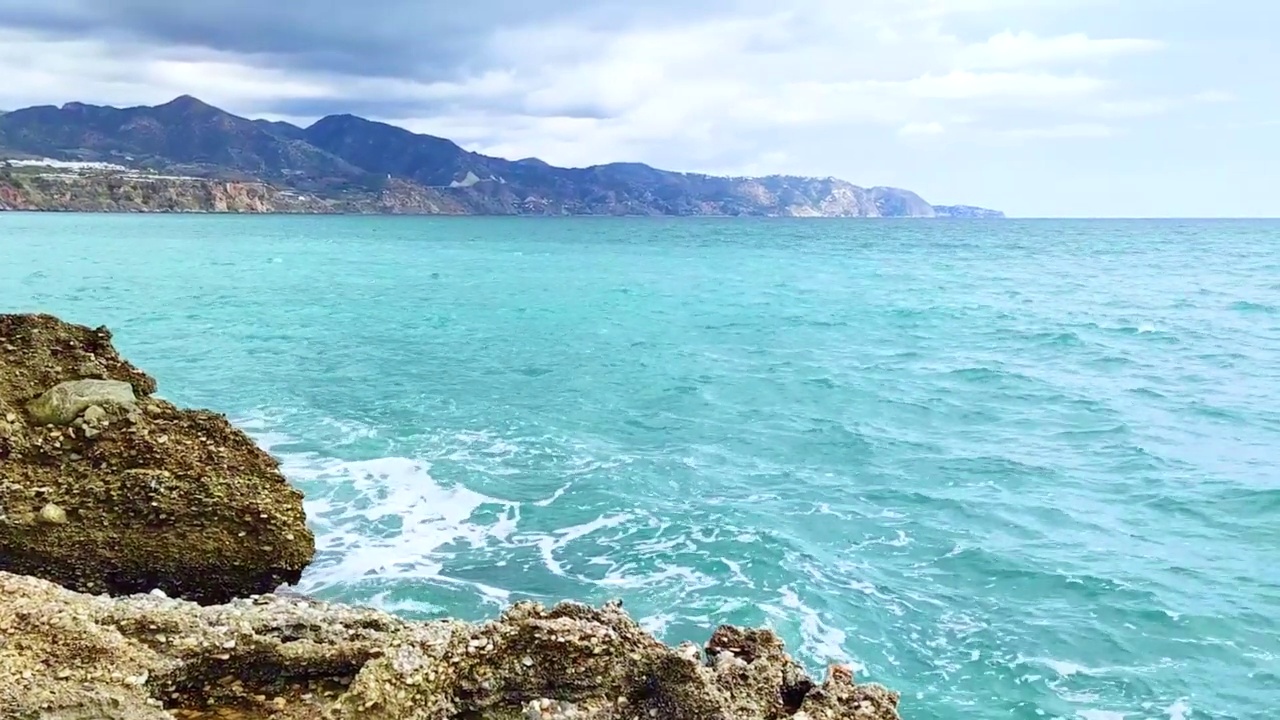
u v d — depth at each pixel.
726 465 22.08
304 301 55.66
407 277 76.50
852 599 14.88
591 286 70.06
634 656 8.80
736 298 61.75
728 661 9.41
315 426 23.84
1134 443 24.70
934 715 11.77
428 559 15.70
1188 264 99.44
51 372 13.93
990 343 42.22
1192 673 12.94
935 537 17.73
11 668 7.92
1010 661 13.12
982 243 156.50
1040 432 25.95
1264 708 12.10
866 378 33.41
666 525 17.67
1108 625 14.27
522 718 8.30
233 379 30.09
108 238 125.56
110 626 8.73
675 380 32.34
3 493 12.11
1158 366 36.53
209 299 55.16
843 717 8.68
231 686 8.70
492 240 155.75
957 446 24.30
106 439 12.92
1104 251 129.12
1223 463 22.92
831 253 121.81
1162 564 16.59
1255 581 15.89
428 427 24.25
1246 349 40.75
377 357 35.62
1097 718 11.81
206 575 13.07
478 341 40.62
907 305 57.81
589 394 29.58
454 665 8.37
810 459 22.84
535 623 8.73
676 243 149.50
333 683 8.85
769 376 33.50
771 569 15.76
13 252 91.88
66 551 12.30
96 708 7.75
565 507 18.48
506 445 22.73
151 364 32.41
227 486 13.12
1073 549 17.25
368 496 18.44
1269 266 95.75
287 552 13.36
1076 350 40.28
